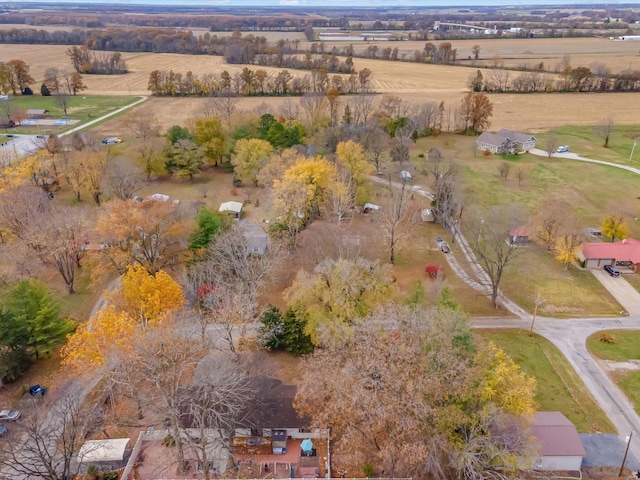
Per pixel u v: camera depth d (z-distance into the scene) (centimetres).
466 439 3591
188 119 13100
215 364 4328
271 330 5050
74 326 5391
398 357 3578
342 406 3359
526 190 9869
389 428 3397
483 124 13900
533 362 5253
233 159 9700
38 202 7169
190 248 6400
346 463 3888
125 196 8194
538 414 4278
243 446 4150
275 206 7062
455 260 7362
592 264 7238
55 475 3444
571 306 6319
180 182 10175
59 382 4847
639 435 4359
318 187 7375
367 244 7038
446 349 3675
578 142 13088
